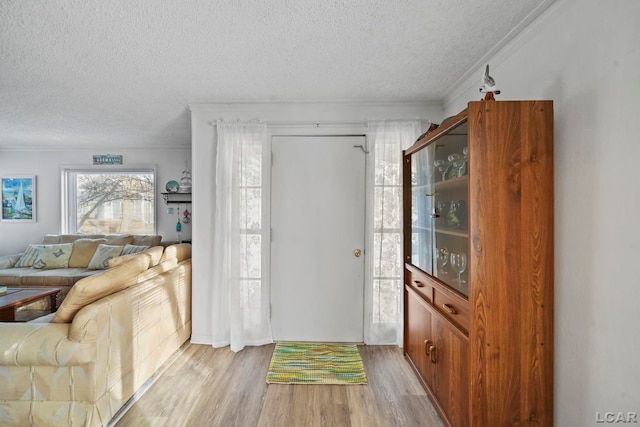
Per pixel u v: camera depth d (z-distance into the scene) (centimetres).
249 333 307
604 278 128
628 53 118
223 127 304
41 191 510
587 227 137
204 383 239
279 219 313
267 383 239
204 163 312
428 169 227
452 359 180
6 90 268
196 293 313
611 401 125
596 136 132
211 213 313
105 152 505
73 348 170
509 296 153
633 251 117
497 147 153
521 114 153
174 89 270
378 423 196
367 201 309
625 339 119
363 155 311
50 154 507
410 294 261
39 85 258
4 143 482
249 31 182
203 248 313
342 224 313
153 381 241
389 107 306
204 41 193
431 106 304
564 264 149
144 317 231
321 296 313
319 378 246
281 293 313
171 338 277
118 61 217
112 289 206
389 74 243
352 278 313
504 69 201
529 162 153
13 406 175
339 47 202
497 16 169
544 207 153
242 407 211
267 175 312
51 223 510
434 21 174
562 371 150
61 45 195
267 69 233
